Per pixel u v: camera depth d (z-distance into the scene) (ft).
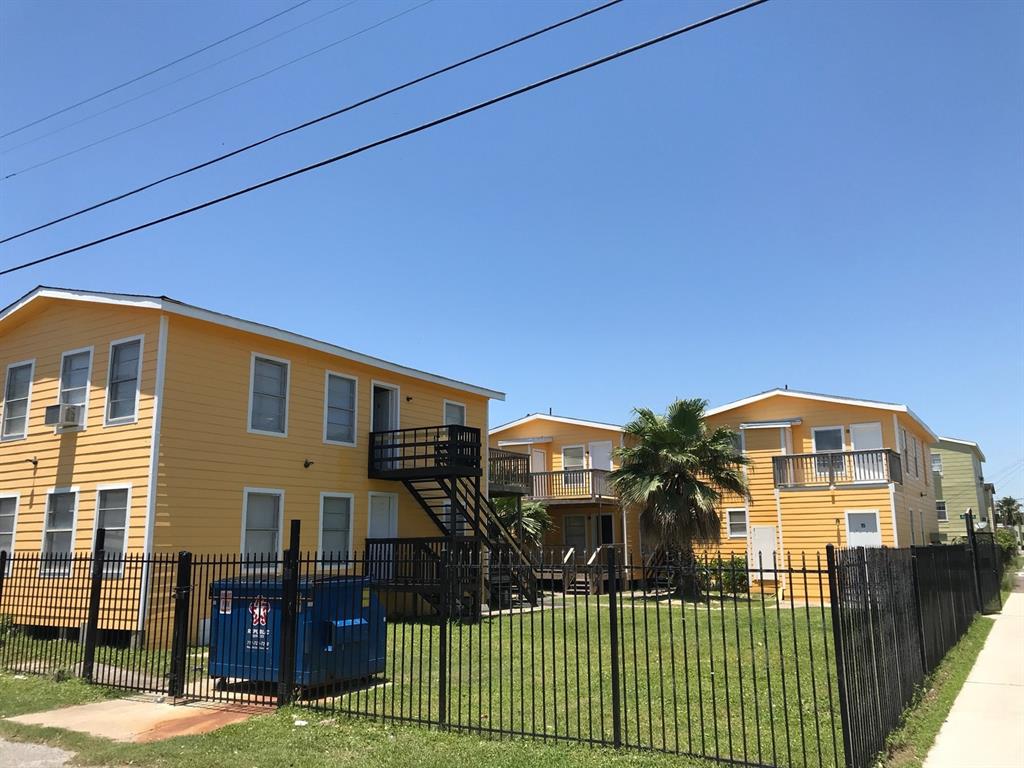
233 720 27.58
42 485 53.83
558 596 76.38
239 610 32.42
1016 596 86.99
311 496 59.11
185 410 50.42
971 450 138.00
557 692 30.78
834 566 20.47
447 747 23.27
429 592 56.90
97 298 52.08
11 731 26.76
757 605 70.79
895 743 23.56
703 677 33.55
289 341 57.77
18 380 57.98
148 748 24.04
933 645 37.01
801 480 87.61
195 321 51.72
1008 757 22.97
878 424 91.25
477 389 77.97
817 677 33.24
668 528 74.02
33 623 51.01
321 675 30.04
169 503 48.52
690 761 21.56
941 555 42.78
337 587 31.53
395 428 68.80
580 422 109.19
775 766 20.68
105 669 37.47
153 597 46.44
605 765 21.26
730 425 98.58
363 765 21.83
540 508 93.09
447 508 72.38
